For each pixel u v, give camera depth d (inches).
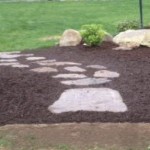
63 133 165.9
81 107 193.3
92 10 678.5
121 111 187.9
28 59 304.0
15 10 690.8
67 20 577.9
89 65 274.1
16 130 169.8
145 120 179.2
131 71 251.9
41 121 181.0
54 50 337.4
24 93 211.3
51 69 261.7
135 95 206.8
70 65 275.4
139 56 294.8
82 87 221.1
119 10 671.1
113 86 222.4
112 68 263.3
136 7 703.1
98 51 320.5
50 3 784.9
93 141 158.7
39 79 234.8
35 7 728.3
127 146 154.6
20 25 533.0
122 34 340.5
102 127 170.2
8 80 231.1
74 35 353.4
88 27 334.3
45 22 559.5
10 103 199.9
